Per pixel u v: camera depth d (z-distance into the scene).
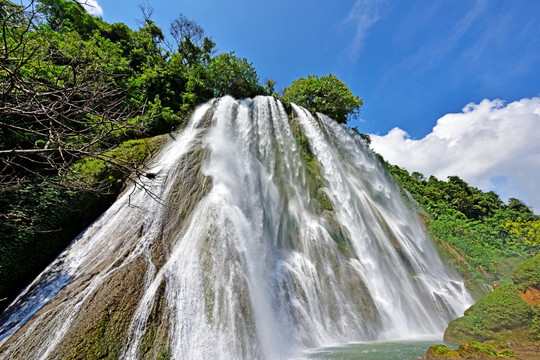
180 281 7.34
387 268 12.56
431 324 10.63
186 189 10.83
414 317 10.62
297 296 9.50
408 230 17.47
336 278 10.60
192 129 16.20
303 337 8.27
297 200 14.21
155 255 8.02
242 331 6.97
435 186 42.41
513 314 7.12
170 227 9.27
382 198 19.69
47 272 8.21
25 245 8.61
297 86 27.67
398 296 11.27
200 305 7.01
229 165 13.31
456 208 36.97
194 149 13.14
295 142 18.78
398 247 14.36
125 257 7.79
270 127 18.89
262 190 13.83
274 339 7.76
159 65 22.59
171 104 19.83
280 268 10.41
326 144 19.81
